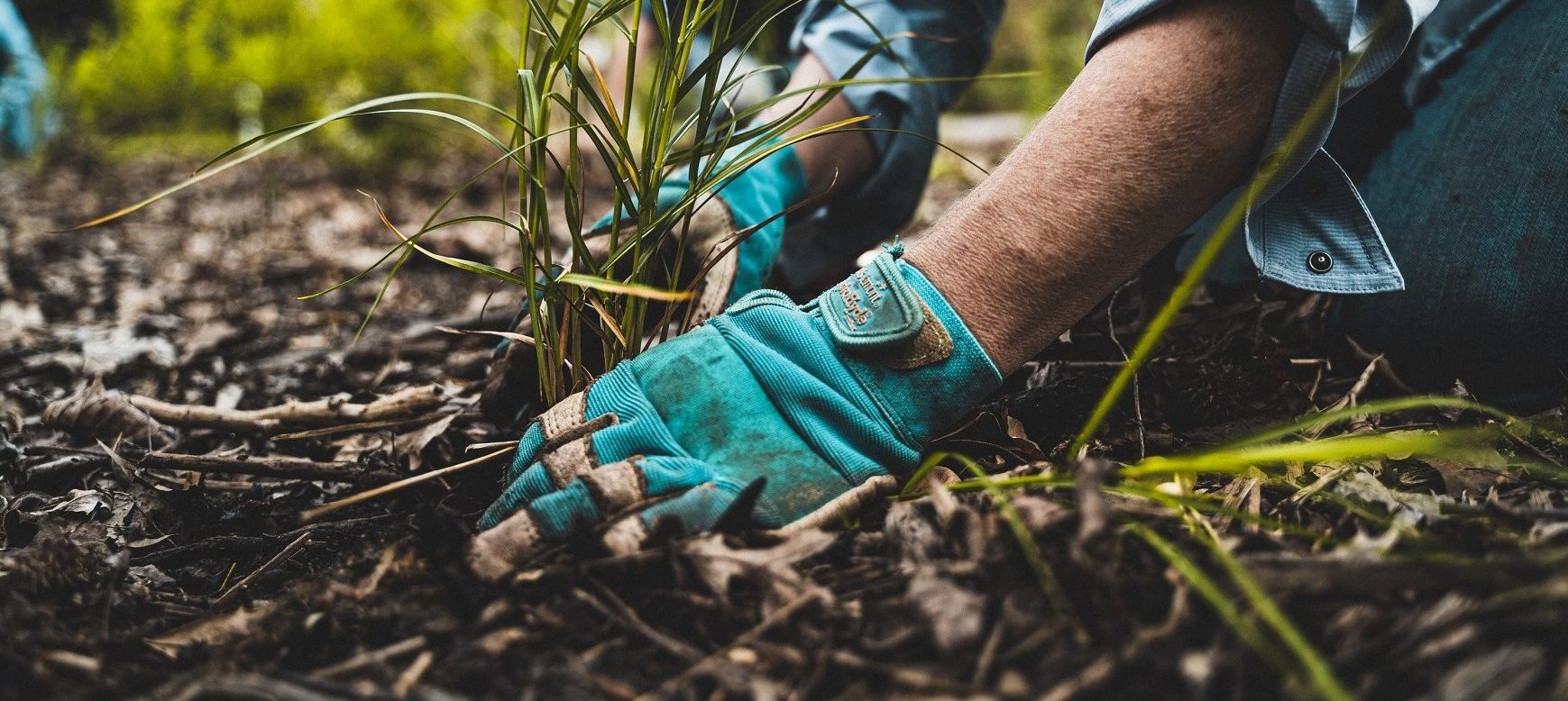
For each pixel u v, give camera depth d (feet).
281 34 20.39
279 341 7.06
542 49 3.33
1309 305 4.37
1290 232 3.59
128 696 2.43
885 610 2.55
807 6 5.51
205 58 20.68
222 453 4.49
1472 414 3.64
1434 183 3.89
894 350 3.09
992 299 3.08
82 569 3.08
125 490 3.90
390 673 2.49
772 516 2.90
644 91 11.18
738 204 4.09
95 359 6.45
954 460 3.56
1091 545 2.48
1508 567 2.23
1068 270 3.03
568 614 2.65
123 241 11.28
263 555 3.51
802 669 2.40
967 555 2.64
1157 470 2.78
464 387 4.84
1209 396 3.88
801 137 3.51
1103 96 3.00
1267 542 2.73
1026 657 2.31
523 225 3.29
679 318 4.46
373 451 4.30
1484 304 3.73
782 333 3.15
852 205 5.31
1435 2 3.07
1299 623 2.28
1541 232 3.60
